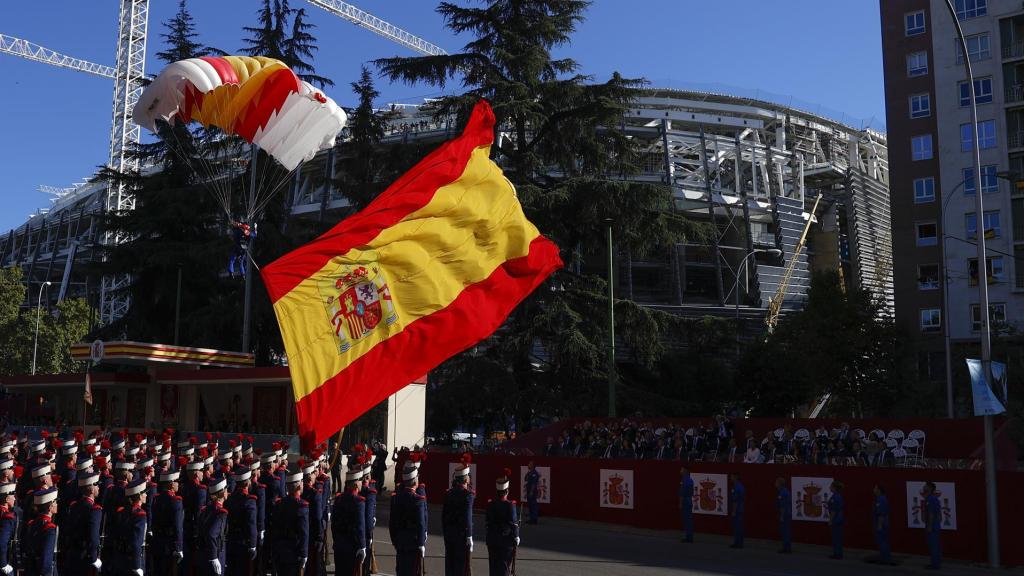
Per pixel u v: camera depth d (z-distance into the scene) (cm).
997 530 1767
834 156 9881
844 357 4469
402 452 2748
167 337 4656
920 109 5756
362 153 4303
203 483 1416
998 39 5481
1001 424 2386
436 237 979
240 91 1608
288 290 888
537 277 1038
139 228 4550
